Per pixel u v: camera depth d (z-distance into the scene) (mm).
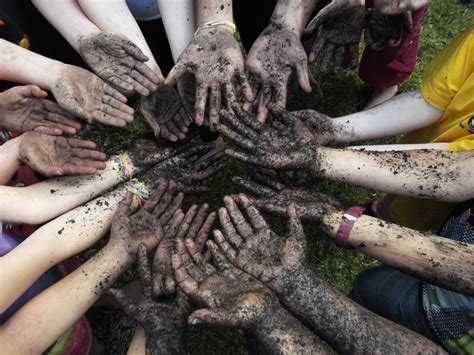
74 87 613
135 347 575
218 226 824
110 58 643
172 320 540
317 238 832
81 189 630
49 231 572
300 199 611
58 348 562
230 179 874
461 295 513
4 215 573
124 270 592
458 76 575
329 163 604
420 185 565
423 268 520
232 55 630
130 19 684
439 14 1065
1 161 570
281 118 611
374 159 595
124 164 669
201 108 617
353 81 994
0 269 515
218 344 751
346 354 495
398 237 546
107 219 617
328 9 635
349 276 814
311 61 679
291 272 515
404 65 801
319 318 503
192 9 704
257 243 544
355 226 570
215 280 517
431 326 528
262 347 475
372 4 728
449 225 574
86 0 653
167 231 615
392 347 480
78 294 548
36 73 631
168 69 853
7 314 527
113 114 622
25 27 679
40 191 603
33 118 636
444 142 617
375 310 627
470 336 496
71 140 598
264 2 766
